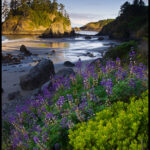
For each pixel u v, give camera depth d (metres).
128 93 3.52
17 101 8.20
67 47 42.38
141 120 2.23
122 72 4.88
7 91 9.84
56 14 103.50
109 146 2.04
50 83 9.21
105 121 2.46
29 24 87.75
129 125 2.23
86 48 39.66
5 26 82.81
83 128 2.45
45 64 12.14
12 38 62.97
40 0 102.25
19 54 27.91
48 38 76.81
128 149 1.91
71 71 10.12
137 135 2.12
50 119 3.65
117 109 2.85
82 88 6.00
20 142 3.09
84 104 3.75
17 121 4.45
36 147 3.10
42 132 3.51
